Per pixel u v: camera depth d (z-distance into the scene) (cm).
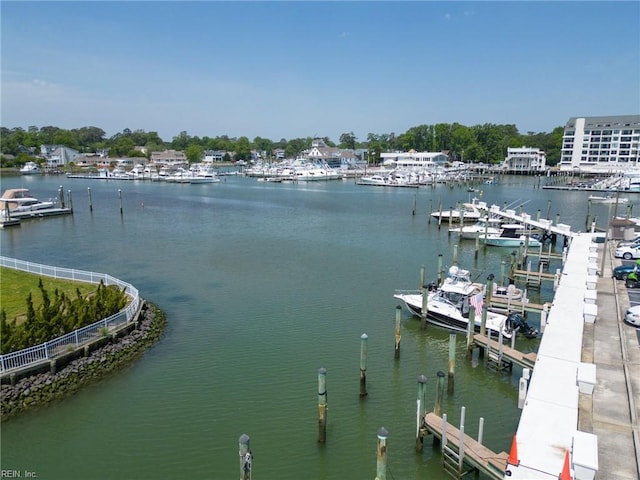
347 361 2773
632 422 1709
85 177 17262
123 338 2856
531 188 14338
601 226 7525
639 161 18562
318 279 4381
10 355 2300
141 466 1909
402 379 2589
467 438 1864
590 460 1332
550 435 1620
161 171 18400
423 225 7569
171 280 4319
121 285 3600
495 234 6069
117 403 2319
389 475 1859
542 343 2331
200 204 10419
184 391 2428
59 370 2458
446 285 3481
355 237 6538
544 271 4794
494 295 3591
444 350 2944
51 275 3819
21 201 8200
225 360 2758
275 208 9831
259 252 5525
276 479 1842
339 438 2080
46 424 2152
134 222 7762
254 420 2197
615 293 3256
